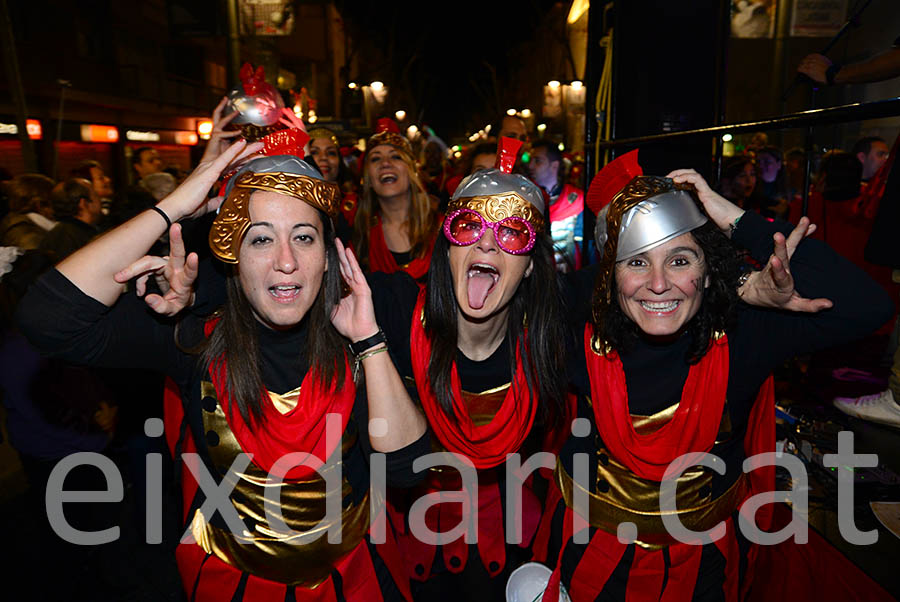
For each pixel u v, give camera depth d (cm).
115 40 1798
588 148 405
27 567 313
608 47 389
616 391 195
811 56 285
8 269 290
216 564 187
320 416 179
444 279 215
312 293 173
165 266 168
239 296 178
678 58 351
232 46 929
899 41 254
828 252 182
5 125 1370
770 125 207
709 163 362
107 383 319
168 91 2059
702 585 200
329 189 175
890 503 233
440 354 215
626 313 190
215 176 184
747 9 691
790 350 188
